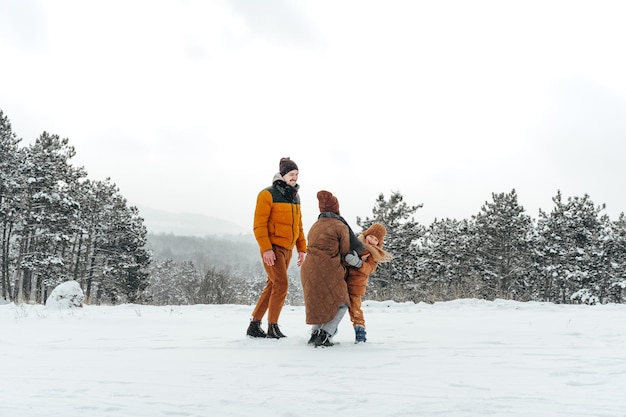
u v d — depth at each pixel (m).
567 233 36.31
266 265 5.38
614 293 35.50
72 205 31.97
